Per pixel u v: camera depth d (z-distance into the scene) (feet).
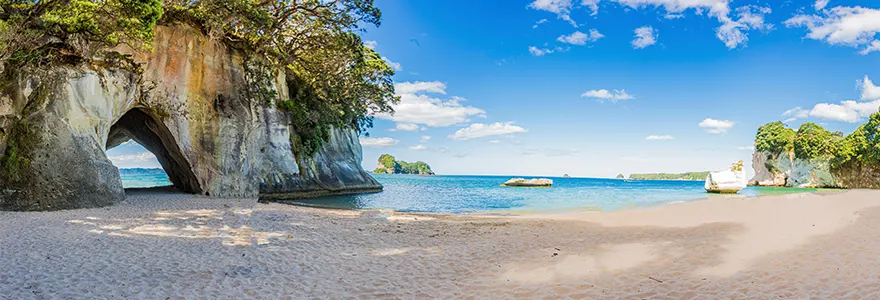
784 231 40.78
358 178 139.13
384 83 127.65
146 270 25.36
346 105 122.62
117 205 58.59
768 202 81.20
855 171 224.94
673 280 24.64
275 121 97.25
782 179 268.41
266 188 92.32
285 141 100.27
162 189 95.61
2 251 27.94
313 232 42.22
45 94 55.31
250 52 91.20
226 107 85.66
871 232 38.55
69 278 22.88
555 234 43.29
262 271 26.50
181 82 79.15
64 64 58.90
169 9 76.59
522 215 66.85
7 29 50.06
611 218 57.67
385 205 89.97
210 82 83.92
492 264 29.73
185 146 79.51
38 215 45.50
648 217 57.62
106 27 57.67
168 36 77.61
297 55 102.99
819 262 27.40
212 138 83.05
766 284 23.12
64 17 54.75
